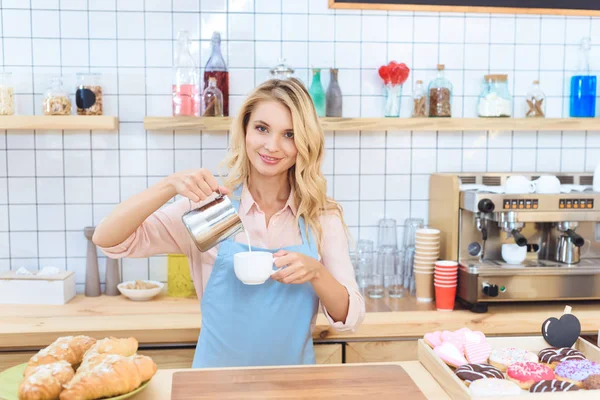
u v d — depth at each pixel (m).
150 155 2.76
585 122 2.76
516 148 2.94
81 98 2.54
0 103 2.52
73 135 2.72
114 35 2.71
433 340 1.57
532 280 2.45
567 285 2.47
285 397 1.26
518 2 2.86
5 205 2.72
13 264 2.74
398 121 2.65
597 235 2.64
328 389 1.31
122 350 1.37
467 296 2.45
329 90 2.68
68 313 2.40
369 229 2.90
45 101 2.54
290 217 1.82
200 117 2.56
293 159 1.75
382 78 2.75
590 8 2.90
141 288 2.62
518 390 1.25
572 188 2.62
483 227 2.51
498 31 2.88
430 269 2.58
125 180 2.76
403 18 2.83
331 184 2.86
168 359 2.26
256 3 2.75
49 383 1.17
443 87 2.73
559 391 1.23
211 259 1.79
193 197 1.53
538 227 2.63
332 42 2.80
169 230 1.77
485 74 2.89
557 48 2.92
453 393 1.30
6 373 1.33
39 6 2.66
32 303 2.52
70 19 2.68
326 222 1.84
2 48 2.67
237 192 1.83
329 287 1.63
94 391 1.17
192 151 2.78
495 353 1.50
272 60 2.78
